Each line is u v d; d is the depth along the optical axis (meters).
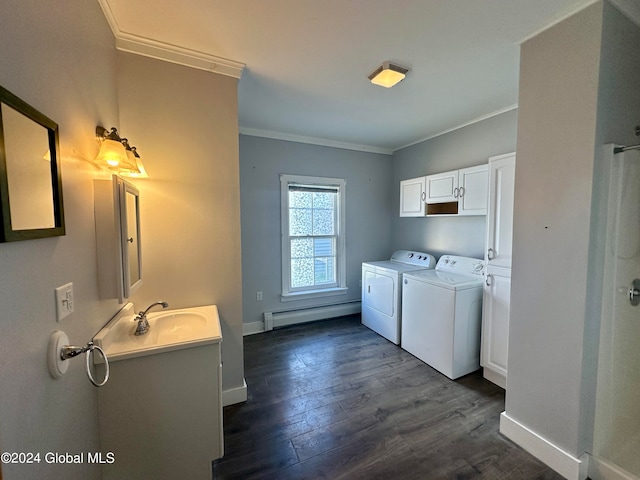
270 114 2.80
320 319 3.84
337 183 3.83
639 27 1.45
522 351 1.63
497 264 2.21
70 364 1.00
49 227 0.84
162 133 1.75
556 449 1.47
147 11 1.41
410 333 2.85
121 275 1.30
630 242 1.46
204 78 1.83
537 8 1.37
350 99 2.45
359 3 1.35
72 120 1.05
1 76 0.66
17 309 0.71
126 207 1.33
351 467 1.51
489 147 2.79
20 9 0.73
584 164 1.34
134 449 1.30
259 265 3.44
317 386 2.27
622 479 1.32
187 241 1.85
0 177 0.62
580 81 1.35
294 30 1.55
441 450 1.62
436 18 1.45
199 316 1.74
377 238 4.18
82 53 1.14
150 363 1.30
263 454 1.59
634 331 1.54
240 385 2.06
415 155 3.78
